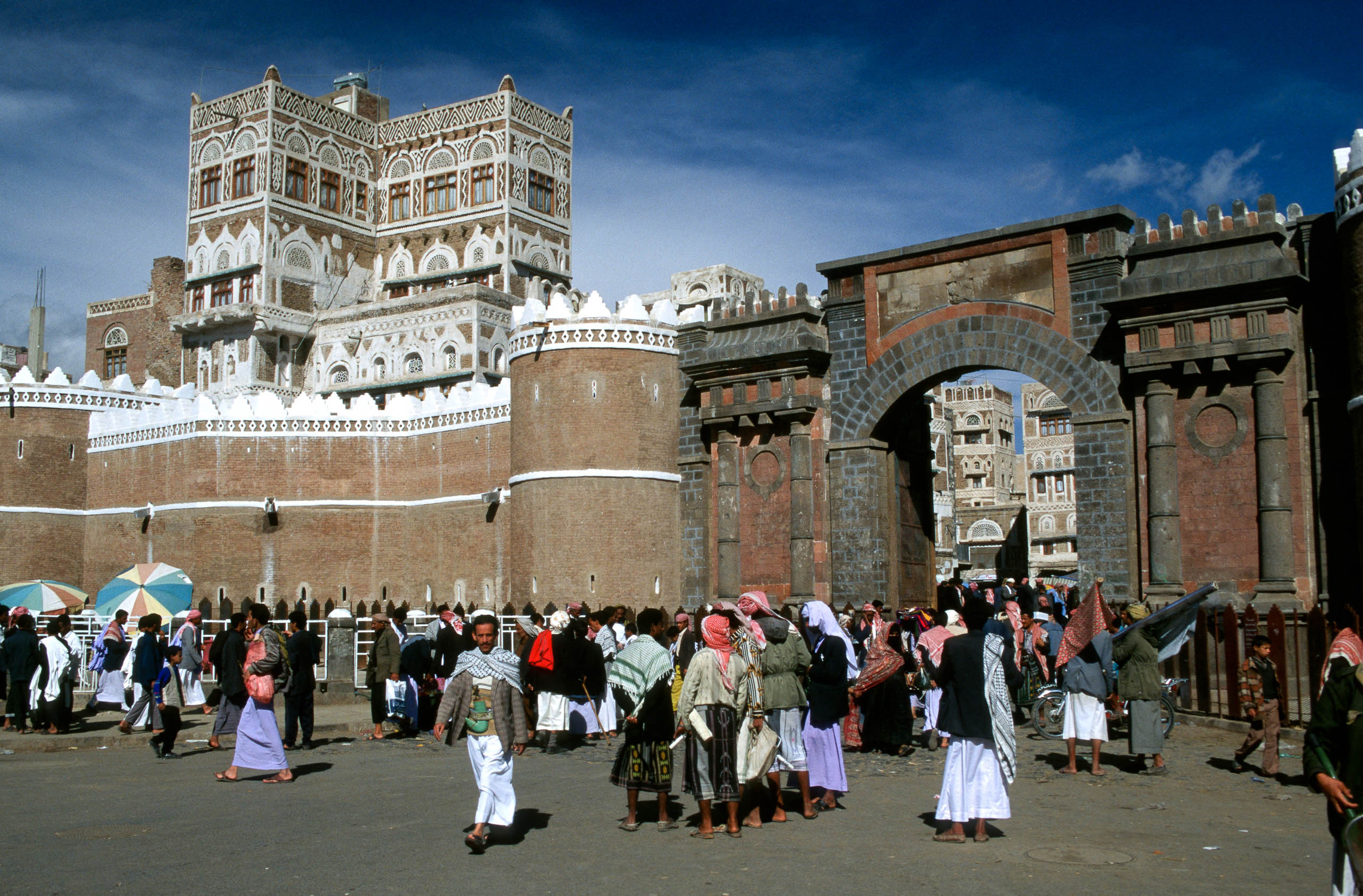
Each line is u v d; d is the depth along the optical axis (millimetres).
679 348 40156
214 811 13961
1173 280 28766
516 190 69625
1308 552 27500
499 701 11930
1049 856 11297
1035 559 87938
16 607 27703
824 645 13852
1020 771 16562
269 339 66875
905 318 33844
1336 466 27406
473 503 47719
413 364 64062
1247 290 28031
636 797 12672
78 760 18797
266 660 16297
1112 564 29781
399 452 50781
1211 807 13922
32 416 56344
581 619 20359
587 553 39219
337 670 27969
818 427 35500
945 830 12398
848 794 14984
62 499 56312
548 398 40469
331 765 18062
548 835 12484
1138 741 16141
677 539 40219
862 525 34031
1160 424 29172
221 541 50250
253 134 68250
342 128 72000
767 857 11359
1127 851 11555
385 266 73062
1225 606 27281
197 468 51000
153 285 75625
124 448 55125
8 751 19906
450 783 16094
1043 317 31438
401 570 50188
